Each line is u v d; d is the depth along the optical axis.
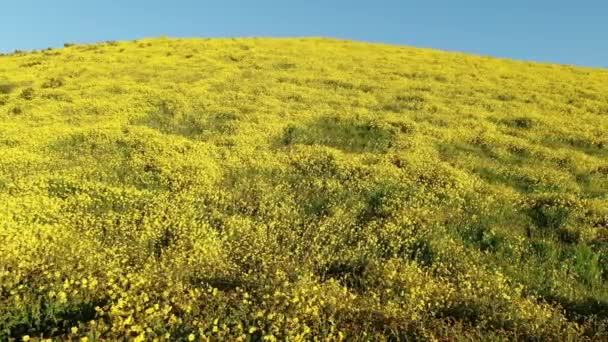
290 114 25.12
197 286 8.59
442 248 10.83
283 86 31.45
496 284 9.01
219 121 24.08
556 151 20.80
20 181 15.01
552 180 16.91
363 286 9.12
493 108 28.31
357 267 9.97
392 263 9.75
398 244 11.01
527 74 39.88
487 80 36.59
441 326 7.50
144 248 10.48
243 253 10.29
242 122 23.33
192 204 13.52
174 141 20.05
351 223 12.27
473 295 8.56
